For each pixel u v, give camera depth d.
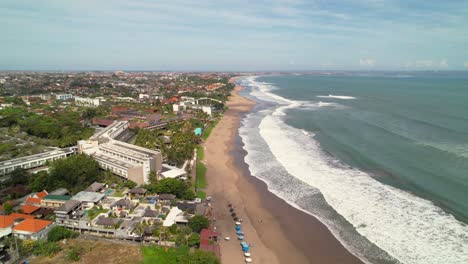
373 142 122.94
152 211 69.00
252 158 114.00
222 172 101.94
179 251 57.94
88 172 87.38
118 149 104.25
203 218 66.19
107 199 77.62
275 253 60.03
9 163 96.12
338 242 62.56
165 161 108.31
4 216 64.06
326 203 77.69
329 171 96.94
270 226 69.56
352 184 86.56
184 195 80.81
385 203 75.19
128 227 63.69
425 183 83.69
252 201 81.38
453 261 54.06
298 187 87.44
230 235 66.00
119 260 55.66
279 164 105.88
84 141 110.94
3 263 53.16
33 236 60.19
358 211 72.56
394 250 58.38
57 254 57.19
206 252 55.03
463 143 116.56
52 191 81.94
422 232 63.06
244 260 57.56
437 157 102.31
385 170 94.12
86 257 56.47
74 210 70.50
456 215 68.44
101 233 63.97
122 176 91.12
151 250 58.56
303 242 63.28
